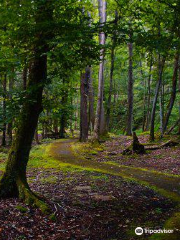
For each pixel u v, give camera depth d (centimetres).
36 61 692
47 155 1714
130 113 2569
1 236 492
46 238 520
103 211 695
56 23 579
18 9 530
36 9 549
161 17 736
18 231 525
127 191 893
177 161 1353
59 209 683
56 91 948
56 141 2680
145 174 1157
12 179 709
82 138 2466
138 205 745
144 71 3231
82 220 629
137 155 1606
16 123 725
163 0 671
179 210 698
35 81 695
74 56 680
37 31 588
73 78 954
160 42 617
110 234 556
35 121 725
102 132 2447
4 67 630
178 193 861
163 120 2448
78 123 4997
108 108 2744
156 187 936
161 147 1716
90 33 618
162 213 678
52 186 957
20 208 627
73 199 789
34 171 1246
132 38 635
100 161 1514
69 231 564
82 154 1722
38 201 668
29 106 704
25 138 720
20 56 623
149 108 3073
